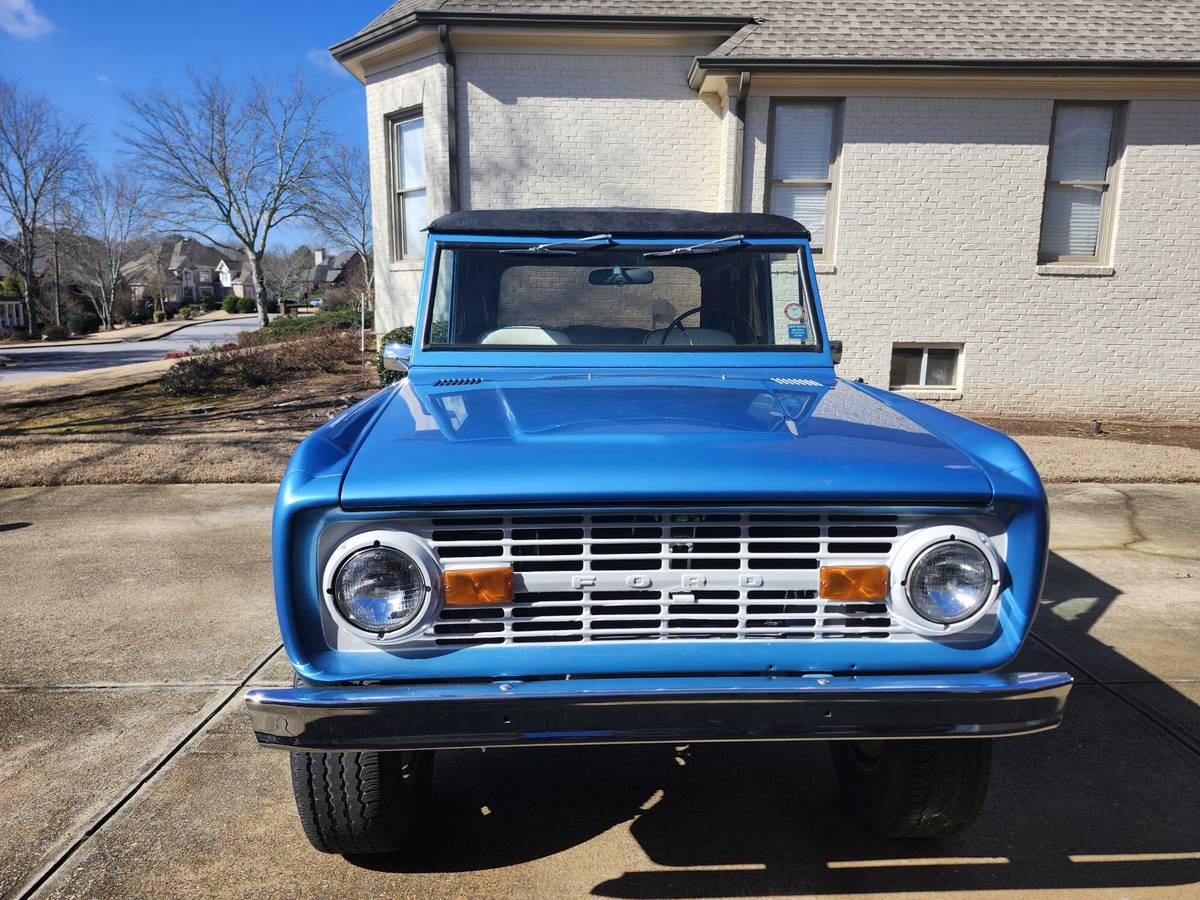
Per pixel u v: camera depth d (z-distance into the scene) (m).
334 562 1.86
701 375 3.05
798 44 9.20
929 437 2.23
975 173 9.45
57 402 11.62
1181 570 4.95
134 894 2.33
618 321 3.27
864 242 9.60
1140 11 9.78
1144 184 9.45
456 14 9.41
